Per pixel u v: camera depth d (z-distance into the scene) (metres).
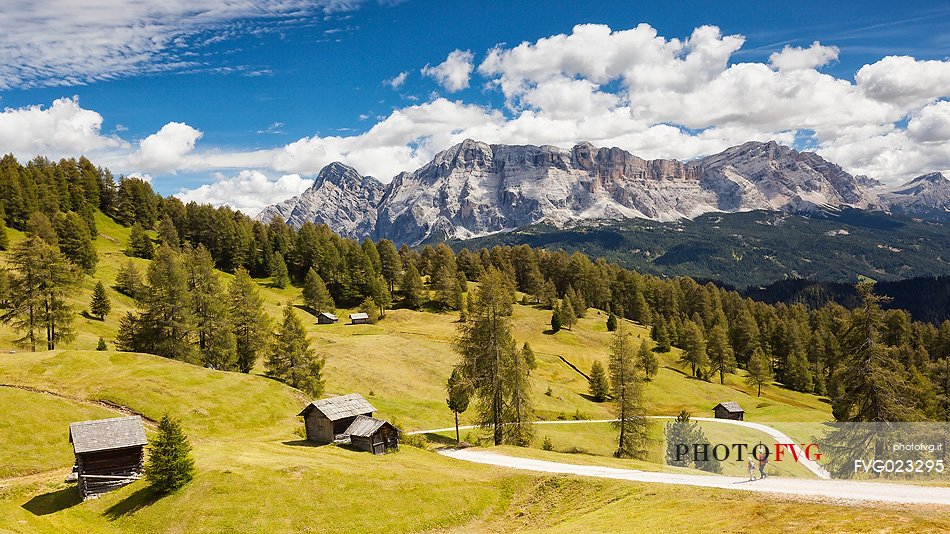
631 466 50.66
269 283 179.62
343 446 56.53
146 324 83.62
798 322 191.38
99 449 43.53
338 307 176.62
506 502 43.59
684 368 145.12
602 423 89.88
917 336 159.12
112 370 69.56
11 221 152.62
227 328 87.25
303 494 41.97
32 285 78.62
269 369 83.94
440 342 122.31
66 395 61.38
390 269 193.75
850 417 48.06
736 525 29.33
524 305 182.25
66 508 41.34
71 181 194.50
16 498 42.50
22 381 62.69
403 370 103.81
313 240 191.62
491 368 66.50
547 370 125.69
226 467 44.81
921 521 26.17
